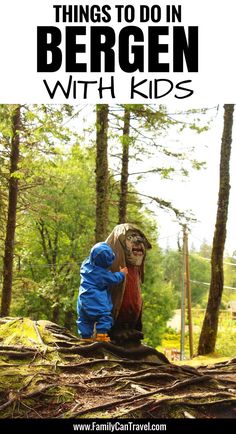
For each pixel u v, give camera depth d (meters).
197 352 12.98
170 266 64.06
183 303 20.14
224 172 13.04
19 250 24.36
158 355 6.96
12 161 14.62
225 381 6.30
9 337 6.59
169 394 5.52
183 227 16.64
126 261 7.17
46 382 5.44
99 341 6.69
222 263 13.02
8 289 14.70
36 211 16.72
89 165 26.61
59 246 29.30
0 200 15.28
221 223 13.02
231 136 13.01
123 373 5.95
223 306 53.91
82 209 28.27
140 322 7.36
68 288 26.50
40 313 29.95
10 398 5.02
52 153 13.58
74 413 4.88
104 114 12.89
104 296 6.93
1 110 11.96
